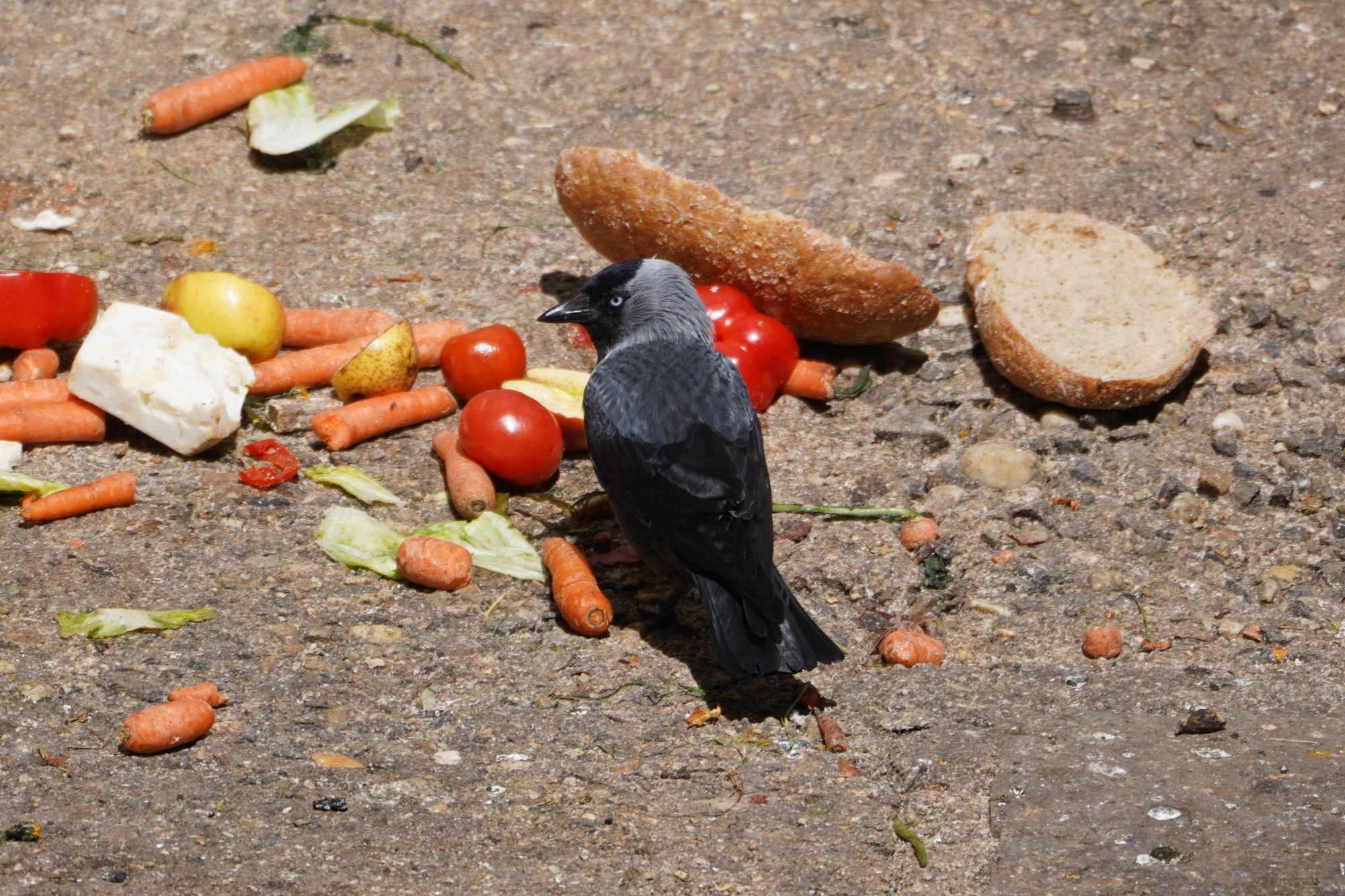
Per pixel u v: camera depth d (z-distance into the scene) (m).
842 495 10.55
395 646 8.69
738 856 6.98
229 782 7.34
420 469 10.77
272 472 10.25
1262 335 11.93
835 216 13.45
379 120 14.58
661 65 15.66
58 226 13.02
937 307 11.52
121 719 7.77
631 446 8.48
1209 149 14.11
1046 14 16.12
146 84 14.86
